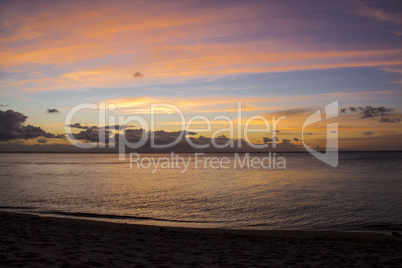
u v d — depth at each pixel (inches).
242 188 1659.7
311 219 869.8
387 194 1350.9
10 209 996.6
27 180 2112.5
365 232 670.5
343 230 741.3
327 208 1039.0
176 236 550.3
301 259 362.3
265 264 328.2
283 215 930.1
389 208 1024.2
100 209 1026.1
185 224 800.9
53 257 288.4
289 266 319.9
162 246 424.5
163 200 1235.9
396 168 3248.0
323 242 520.7
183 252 384.5
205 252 394.0
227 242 499.5
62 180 2132.1
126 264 289.4
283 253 403.9
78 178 2314.2
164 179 2253.9
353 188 1583.4
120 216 893.8
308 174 2600.9
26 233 445.4
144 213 961.5
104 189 1605.6
